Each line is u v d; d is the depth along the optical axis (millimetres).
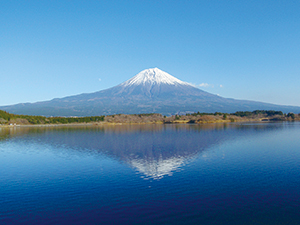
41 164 38469
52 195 24531
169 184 27453
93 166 36688
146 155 45312
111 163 38656
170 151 49625
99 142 66375
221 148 52750
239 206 21484
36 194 24844
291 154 44906
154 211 20656
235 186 26500
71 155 46281
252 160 39688
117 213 20422
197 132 96562
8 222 19172
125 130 114125
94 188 26438
